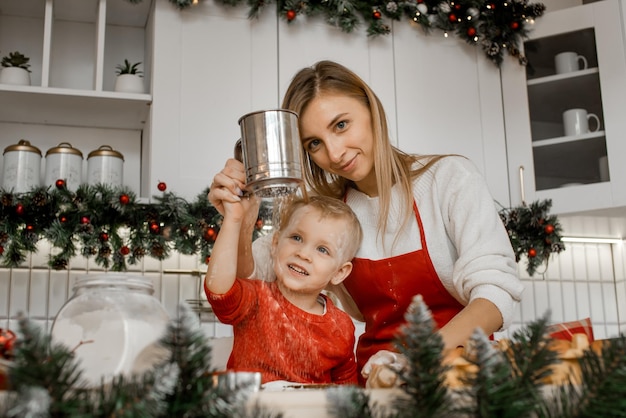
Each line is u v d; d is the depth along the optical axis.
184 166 2.33
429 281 1.30
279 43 2.49
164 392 0.48
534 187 2.56
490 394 0.51
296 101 1.25
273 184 0.83
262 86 2.45
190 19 2.43
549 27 2.65
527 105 2.63
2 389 0.56
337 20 2.50
